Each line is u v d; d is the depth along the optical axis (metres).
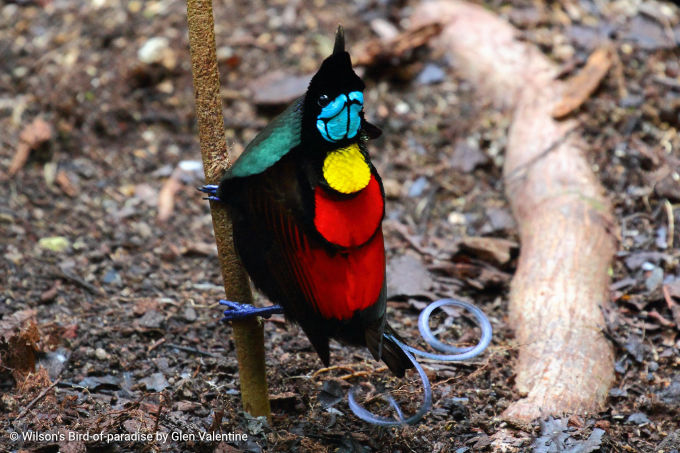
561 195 11.23
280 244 6.69
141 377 8.73
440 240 11.48
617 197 11.66
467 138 13.02
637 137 12.49
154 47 14.30
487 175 12.57
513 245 11.04
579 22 14.82
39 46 14.57
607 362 9.13
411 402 8.51
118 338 9.28
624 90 13.23
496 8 15.11
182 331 9.52
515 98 13.27
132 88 13.80
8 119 13.20
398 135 13.17
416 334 9.71
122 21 15.02
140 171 12.64
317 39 14.73
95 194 12.12
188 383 8.52
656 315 9.84
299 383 8.74
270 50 14.55
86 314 9.69
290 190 6.54
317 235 6.46
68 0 15.67
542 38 14.34
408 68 14.05
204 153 7.02
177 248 11.22
